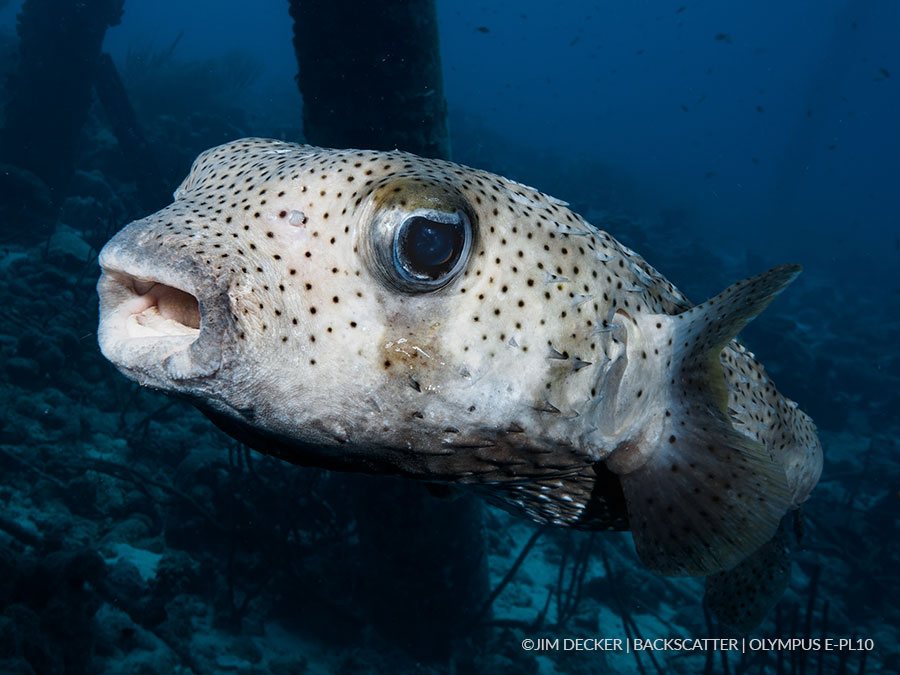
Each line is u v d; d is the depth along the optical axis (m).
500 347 1.45
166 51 26.92
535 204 1.67
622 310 1.70
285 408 1.39
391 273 1.33
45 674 4.87
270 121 28.42
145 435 9.45
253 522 7.80
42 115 14.76
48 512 7.64
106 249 1.32
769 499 1.54
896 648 9.30
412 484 7.05
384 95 7.01
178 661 6.17
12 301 10.66
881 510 11.86
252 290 1.32
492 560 10.20
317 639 7.49
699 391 1.66
